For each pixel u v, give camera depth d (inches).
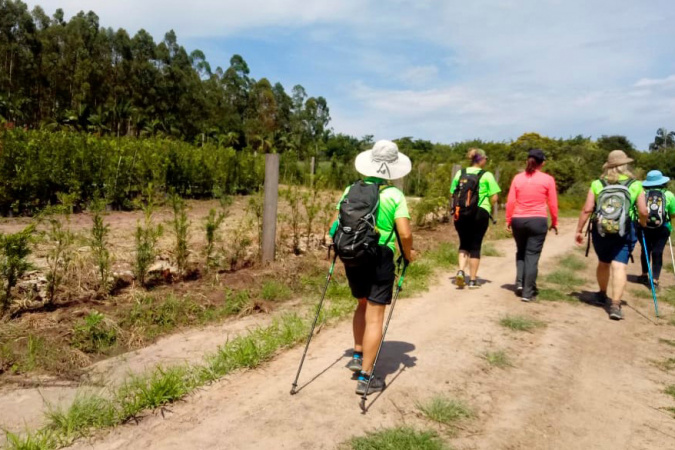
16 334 175.8
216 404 144.9
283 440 127.0
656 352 204.4
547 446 130.8
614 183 249.8
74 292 219.1
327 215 386.3
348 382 161.2
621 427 142.9
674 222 694.5
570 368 182.9
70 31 3218.5
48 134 472.7
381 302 150.5
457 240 472.4
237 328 208.4
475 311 248.1
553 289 300.8
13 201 416.5
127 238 327.9
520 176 271.4
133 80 3294.8
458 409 145.3
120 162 491.5
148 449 122.2
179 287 240.7
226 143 2792.8
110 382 156.7
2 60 2960.1
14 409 138.6
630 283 339.0
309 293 260.7
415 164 1582.2
